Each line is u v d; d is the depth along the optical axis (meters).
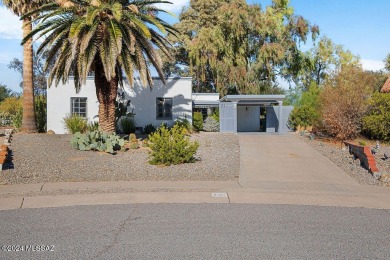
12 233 6.32
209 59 36.78
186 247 5.62
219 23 37.06
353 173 12.52
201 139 21.64
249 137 23.23
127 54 17.27
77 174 11.95
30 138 19.28
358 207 8.38
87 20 15.07
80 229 6.55
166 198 9.09
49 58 18.80
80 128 22.53
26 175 11.70
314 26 40.12
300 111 28.94
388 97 20.03
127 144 18.45
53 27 17.14
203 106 31.88
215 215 7.52
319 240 5.98
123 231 6.43
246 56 38.88
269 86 41.47
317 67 45.12
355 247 5.66
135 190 9.91
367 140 20.69
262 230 6.51
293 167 13.62
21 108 25.52
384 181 11.26
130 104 26.08
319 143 20.11
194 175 11.95
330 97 20.80
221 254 5.34
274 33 38.22
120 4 16.53
